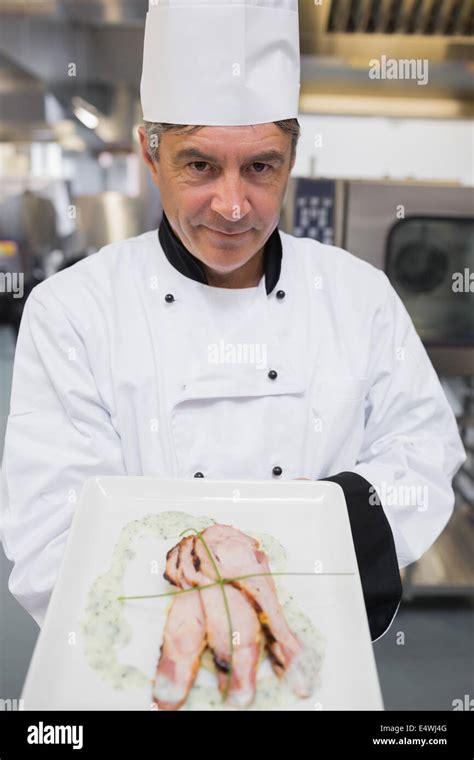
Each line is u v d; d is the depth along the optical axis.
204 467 0.98
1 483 0.98
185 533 0.74
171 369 0.99
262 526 0.75
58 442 0.94
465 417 2.68
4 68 3.91
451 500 1.01
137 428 0.97
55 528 0.90
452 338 2.43
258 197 0.85
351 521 0.86
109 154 5.59
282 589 0.69
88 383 0.96
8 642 2.24
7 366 5.04
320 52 2.44
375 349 1.08
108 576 0.70
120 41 2.99
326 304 1.08
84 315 0.99
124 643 0.65
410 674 2.26
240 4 0.83
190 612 0.66
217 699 0.61
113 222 4.40
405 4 2.27
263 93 0.83
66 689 0.62
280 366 1.01
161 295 1.02
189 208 0.86
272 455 1.00
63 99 4.05
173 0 0.84
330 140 3.77
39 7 2.66
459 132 3.90
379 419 1.06
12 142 5.84
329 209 2.38
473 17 2.30
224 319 1.01
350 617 0.67
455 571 2.71
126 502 0.77
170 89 0.84
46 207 5.17
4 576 2.68
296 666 0.63
